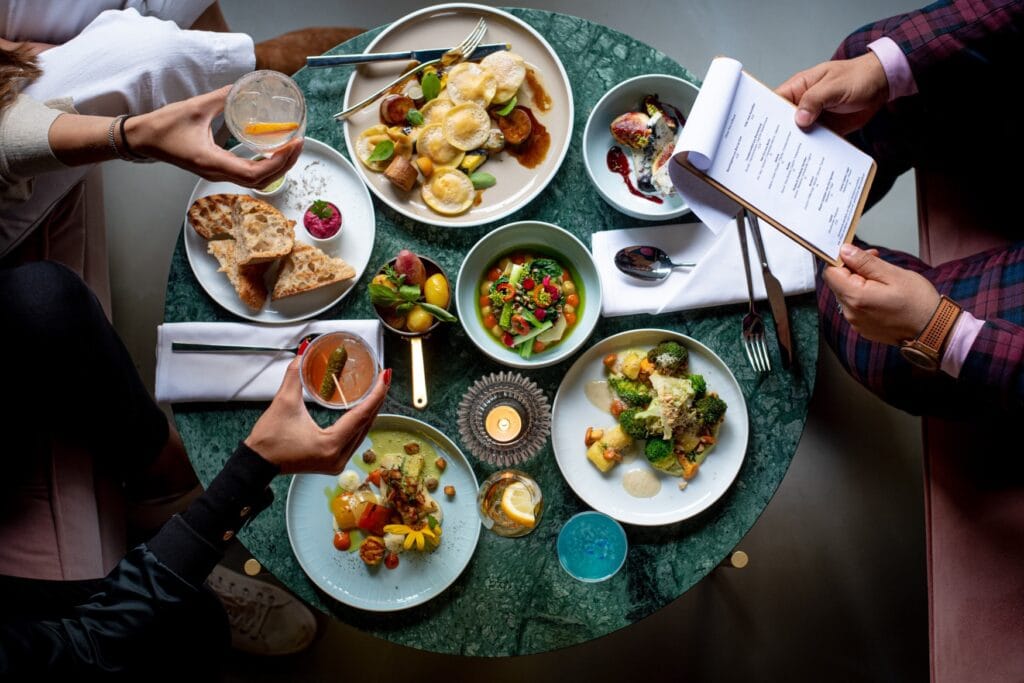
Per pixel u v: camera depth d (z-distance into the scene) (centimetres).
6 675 119
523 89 155
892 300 125
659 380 145
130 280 222
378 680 208
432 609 145
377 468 149
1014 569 140
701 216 125
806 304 151
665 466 146
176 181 225
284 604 205
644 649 210
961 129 152
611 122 155
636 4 229
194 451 148
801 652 210
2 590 135
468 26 155
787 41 228
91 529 152
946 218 161
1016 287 140
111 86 154
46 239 161
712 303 150
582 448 150
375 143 153
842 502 215
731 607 212
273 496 136
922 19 138
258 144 137
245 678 208
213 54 160
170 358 147
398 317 147
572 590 146
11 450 148
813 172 122
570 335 152
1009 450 147
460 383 151
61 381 150
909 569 213
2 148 134
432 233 154
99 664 125
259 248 144
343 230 153
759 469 149
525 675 208
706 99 119
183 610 129
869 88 136
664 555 147
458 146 151
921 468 216
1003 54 137
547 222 154
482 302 152
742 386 151
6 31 161
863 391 217
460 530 148
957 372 133
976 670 139
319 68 154
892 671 209
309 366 140
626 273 151
